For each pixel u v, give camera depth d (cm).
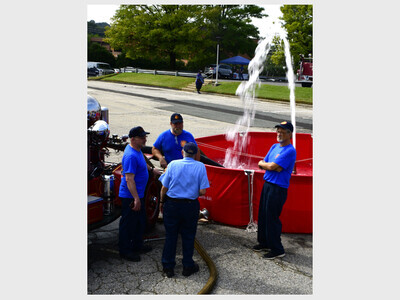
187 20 3712
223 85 2725
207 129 1253
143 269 418
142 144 431
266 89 2552
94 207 438
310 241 497
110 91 2408
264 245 465
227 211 542
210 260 430
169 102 1953
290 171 445
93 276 400
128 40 3900
